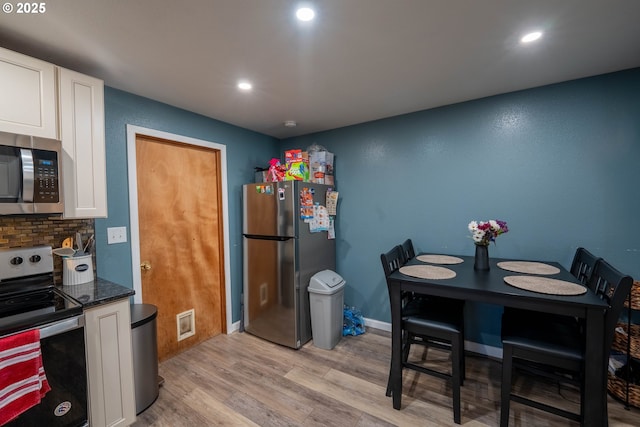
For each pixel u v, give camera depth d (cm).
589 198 210
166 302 250
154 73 189
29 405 121
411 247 271
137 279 223
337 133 323
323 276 273
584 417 139
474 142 249
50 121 153
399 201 288
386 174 294
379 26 144
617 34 153
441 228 268
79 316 141
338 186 325
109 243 207
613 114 201
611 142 202
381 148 296
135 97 222
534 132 226
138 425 173
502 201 240
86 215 168
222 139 293
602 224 207
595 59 181
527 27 146
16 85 142
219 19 135
